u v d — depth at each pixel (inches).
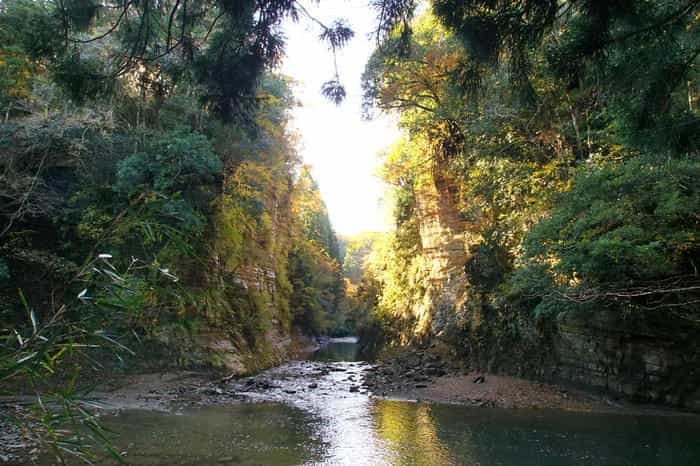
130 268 119.4
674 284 446.0
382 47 213.0
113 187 540.1
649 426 427.2
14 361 94.5
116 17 225.1
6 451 300.8
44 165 579.5
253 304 939.3
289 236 1419.8
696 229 424.2
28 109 517.7
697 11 191.3
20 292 101.5
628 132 217.2
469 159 704.4
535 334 654.5
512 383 621.6
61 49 206.1
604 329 552.1
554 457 328.8
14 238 600.4
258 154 844.6
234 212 869.8
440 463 313.6
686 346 495.8
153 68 235.9
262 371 832.3
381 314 1238.9
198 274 756.6
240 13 191.8
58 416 98.7
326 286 2055.9
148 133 615.8
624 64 191.0
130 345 604.7
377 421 446.3
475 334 757.3
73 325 105.1
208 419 438.3
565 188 531.5
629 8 157.9
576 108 561.0
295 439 370.9
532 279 522.3
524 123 573.0
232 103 225.8
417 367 806.5
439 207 959.0
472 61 198.8
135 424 404.8
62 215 617.0
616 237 406.6
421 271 1049.5
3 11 501.7
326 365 967.0
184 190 635.5
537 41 172.6
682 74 190.7
